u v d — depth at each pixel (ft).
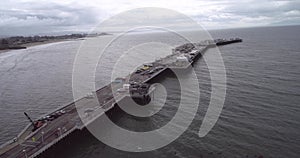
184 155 127.85
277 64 346.95
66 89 272.51
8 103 230.89
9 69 426.92
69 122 151.94
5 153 119.85
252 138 139.85
